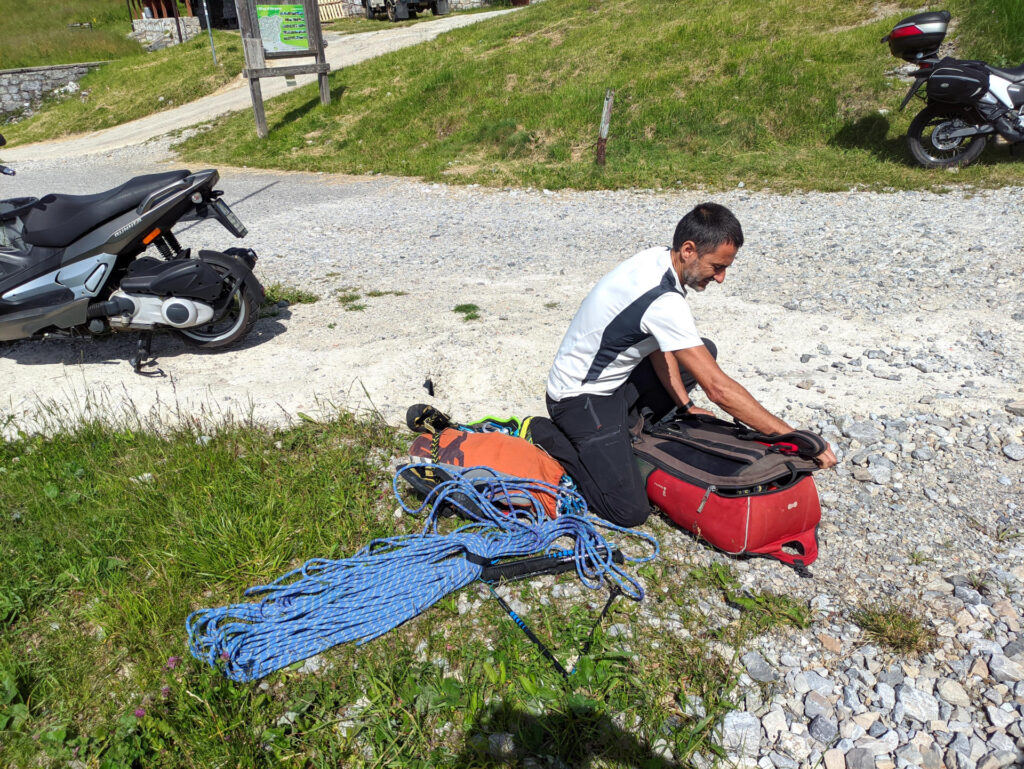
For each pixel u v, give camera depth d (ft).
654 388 11.01
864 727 7.34
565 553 9.62
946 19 27.35
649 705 7.59
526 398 13.76
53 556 9.55
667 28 44.24
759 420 9.16
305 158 39.58
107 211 14.42
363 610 8.63
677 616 8.73
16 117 67.46
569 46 45.57
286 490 10.65
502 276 20.99
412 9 83.87
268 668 8.06
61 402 14.16
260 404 13.75
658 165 32.37
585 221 26.91
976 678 7.79
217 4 89.04
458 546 9.46
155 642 8.28
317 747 7.22
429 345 16.10
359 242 25.26
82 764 7.13
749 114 34.01
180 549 9.57
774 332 16.40
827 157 31.24
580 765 7.06
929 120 28.78
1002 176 27.37
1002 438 11.98
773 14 42.22
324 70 45.75
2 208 14.38
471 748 7.23
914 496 10.75
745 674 7.97
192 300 14.82
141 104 59.41
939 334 15.80
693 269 9.24
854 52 36.19
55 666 8.10
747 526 9.11
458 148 37.96
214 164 41.34
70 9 98.27
